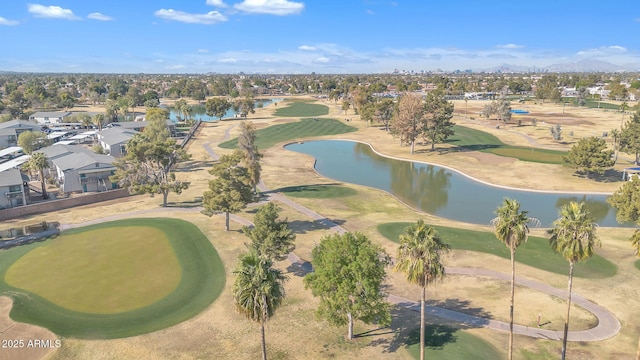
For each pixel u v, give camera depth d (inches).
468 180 3991.1
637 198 2299.5
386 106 6584.6
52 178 3816.4
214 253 2263.8
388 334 1571.1
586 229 1258.6
